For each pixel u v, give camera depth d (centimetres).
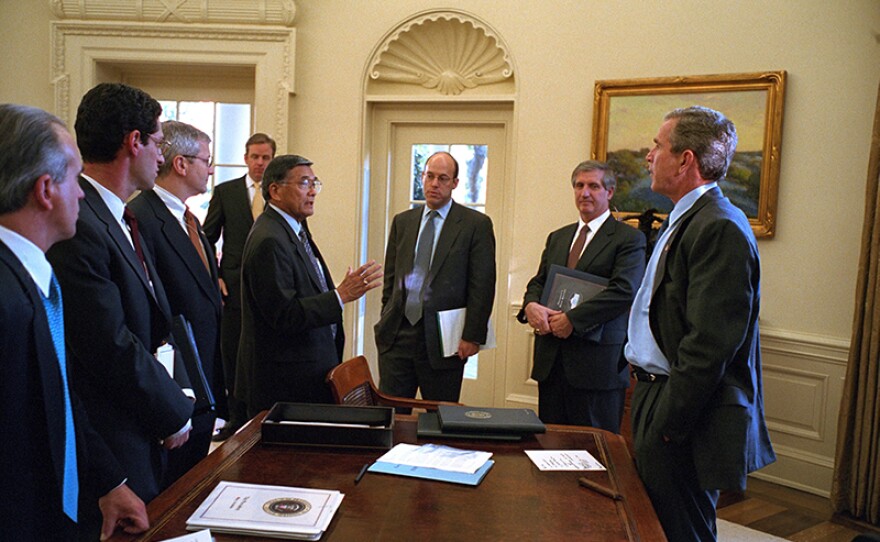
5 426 117
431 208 359
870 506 347
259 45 501
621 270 306
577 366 307
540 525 147
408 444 197
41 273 126
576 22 454
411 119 510
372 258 523
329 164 505
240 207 421
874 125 347
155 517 147
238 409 423
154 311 190
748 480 410
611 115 443
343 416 207
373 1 493
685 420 184
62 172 127
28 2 513
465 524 146
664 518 193
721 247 184
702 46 422
